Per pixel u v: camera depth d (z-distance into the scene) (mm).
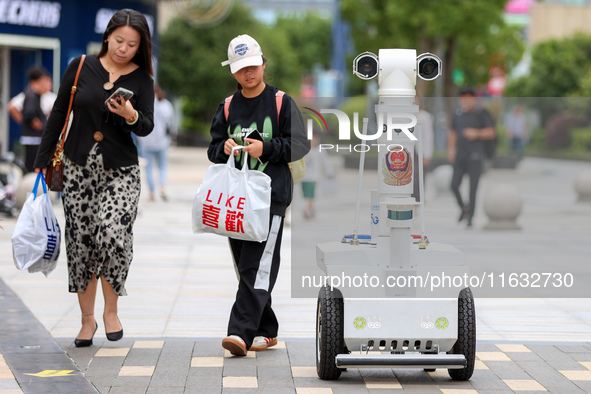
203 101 88750
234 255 12672
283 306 15883
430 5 60469
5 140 47219
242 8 87000
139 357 12062
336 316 10867
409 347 10852
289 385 10844
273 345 12781
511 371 11633
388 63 10844
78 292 12594
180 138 91625
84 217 12430
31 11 43969
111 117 12297
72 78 12336
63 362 11688
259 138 12055
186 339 13172
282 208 12234
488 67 69500
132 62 12602
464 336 10898
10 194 28609
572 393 10633
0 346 12477
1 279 18031
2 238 23828
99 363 11734
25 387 10508
